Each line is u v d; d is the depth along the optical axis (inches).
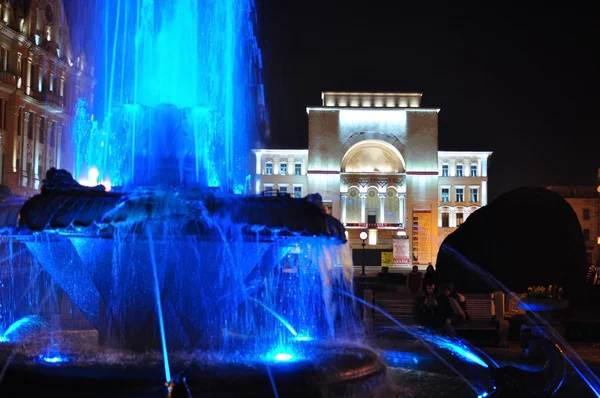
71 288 408.8
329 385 321.4
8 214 396.2
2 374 313.6
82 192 389.1
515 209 1035.9
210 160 484.1
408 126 3112.7
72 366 320.5
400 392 389.4
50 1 2119.8
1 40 1851.6
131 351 385.4
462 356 550.3
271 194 411.8
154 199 382.0
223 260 393.4
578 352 629.3
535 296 727.7
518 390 382.3
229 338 403.5
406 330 735.7
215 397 294.0
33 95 2010.3
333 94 3132.4
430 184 3093.0
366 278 1509.6
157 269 386.9
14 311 864.3
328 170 3078.2
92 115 2413.9
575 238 1019.9
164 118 436.8
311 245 430.9
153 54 475.8
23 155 1957.4
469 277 1040.8
